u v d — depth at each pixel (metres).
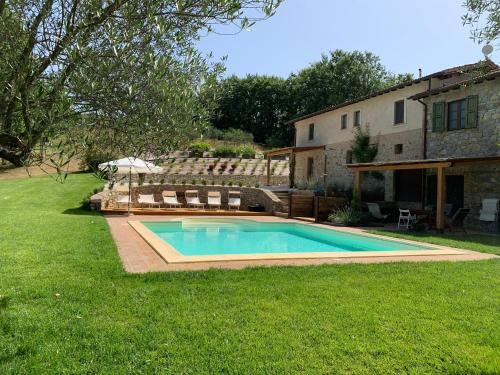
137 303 5.25
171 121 3.29
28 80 2.69
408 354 4.07
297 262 8.25
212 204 23.59
